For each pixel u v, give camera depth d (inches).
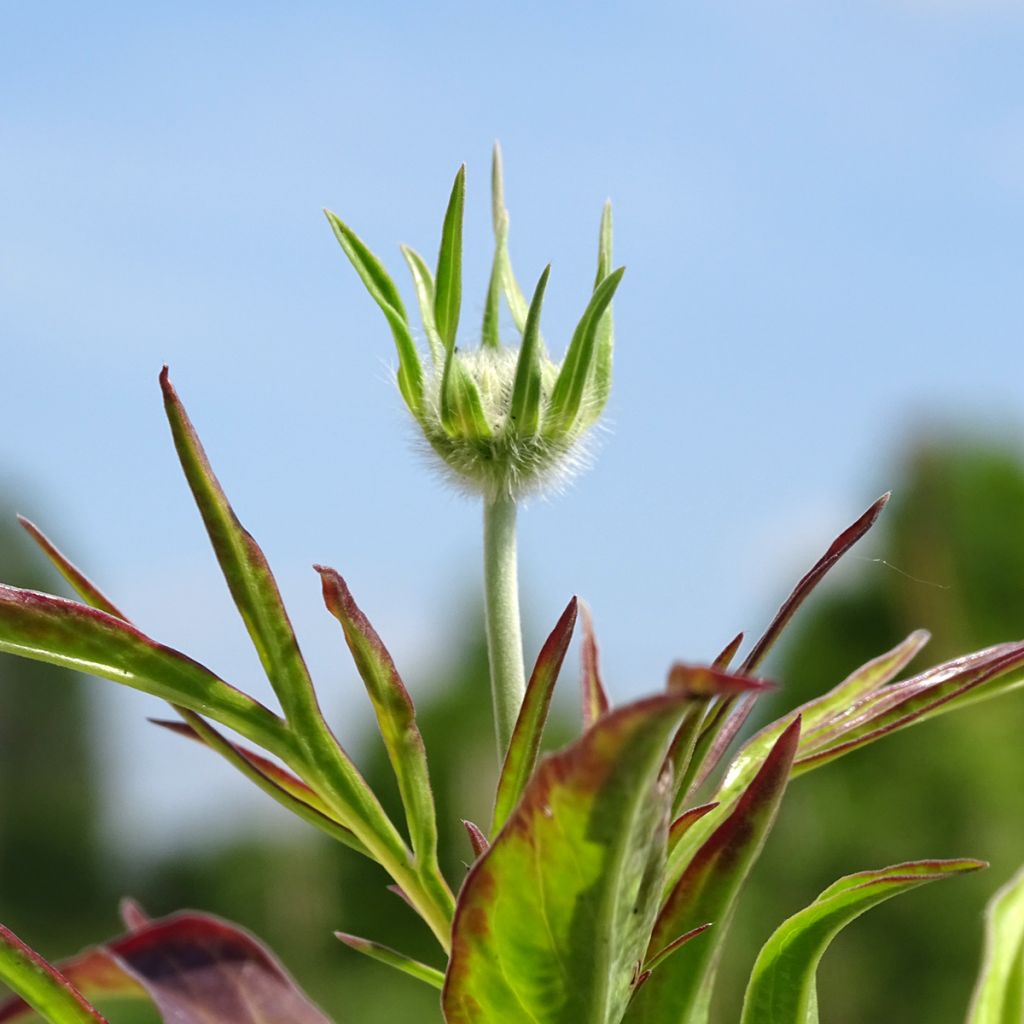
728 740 13.0
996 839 40.2
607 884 12.1
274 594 12.9
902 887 12.8
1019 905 13.9
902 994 39.9
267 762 13.3
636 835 12.0
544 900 12.2
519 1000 12.4
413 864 12.9
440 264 13.1
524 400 13.1
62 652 12.8
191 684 12.9
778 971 12.9
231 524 12.8
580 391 13.1
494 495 13.2
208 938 14.2
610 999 12.4
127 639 12.8
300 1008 14.1
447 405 13.2
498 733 13.2
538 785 12.0
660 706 11.6
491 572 13.2
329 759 12.9
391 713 12.9
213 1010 14.0
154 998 13.9
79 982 14.2
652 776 11.9
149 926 14.2
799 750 13.2
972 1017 13.8
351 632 12.8
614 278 13.0
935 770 40.7
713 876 12.7
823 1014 40.5
